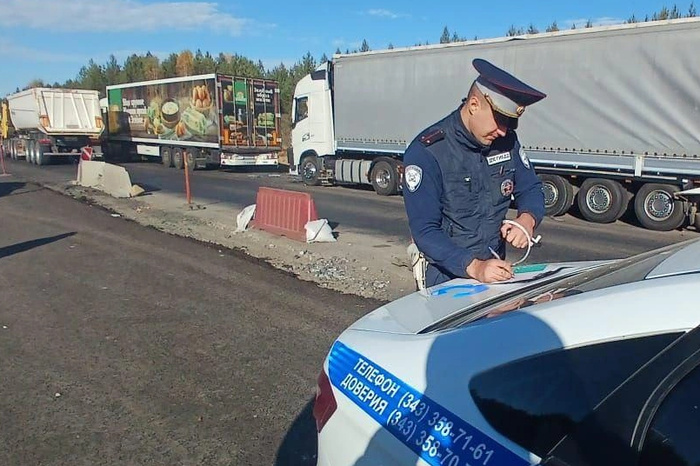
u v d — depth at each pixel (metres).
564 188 12.49
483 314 1.96
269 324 5.38
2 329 5.31
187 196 13.98
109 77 67.56
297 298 6.20
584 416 1.34
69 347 4.86
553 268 2.66
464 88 13.81
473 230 2.74
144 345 4.88
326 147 17.61
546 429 1.40
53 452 3.32
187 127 24.31
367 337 2.04
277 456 3.27
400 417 1.68
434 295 2.40
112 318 5.57
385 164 15.85
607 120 11.55
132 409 3.80
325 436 1.93
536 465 1.34
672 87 10.67
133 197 15.07
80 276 7.16
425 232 2.63
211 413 3.74
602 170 11.82
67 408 3.82
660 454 1.19
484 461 1.43
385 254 8.45
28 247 8.90
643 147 11.16
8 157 31.06
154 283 6.82
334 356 2.06
